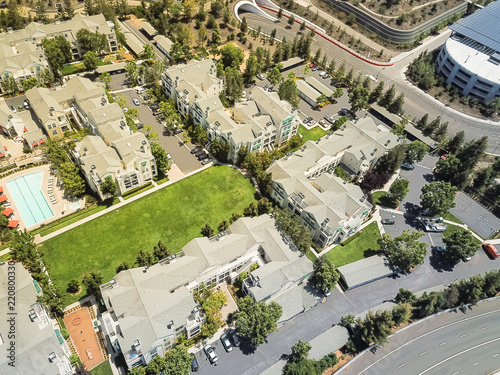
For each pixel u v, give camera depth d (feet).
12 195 461.37
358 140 545.44
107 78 612.29
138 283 346.74
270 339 369.71
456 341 389.39
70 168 458.91
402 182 494.59
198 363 346.13
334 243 458.50
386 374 357.82
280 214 437.17
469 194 546.67
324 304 402.52
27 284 342.03
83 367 321.73
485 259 467.52
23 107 574.97
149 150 494.18
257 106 583.58
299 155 502.38
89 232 430.20
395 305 401.70
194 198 481.87
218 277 389.19
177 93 589.73
